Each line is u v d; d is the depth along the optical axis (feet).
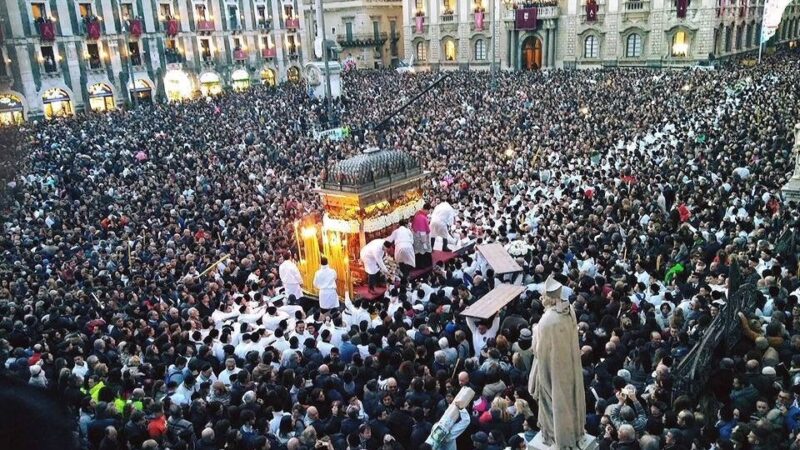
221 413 32.63
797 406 29.09
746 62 198.80
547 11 224.53
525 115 121.39
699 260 46.78
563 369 24.99
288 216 71.56
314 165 95.40
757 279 43.21
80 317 46.62
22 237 66.18
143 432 30.99
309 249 59.47
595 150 91.50
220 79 225.97
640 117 113.19
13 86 168.45
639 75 164.66
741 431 27.22
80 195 83.71
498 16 237.04
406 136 109.40
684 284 45.14
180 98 203.31
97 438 31.19
